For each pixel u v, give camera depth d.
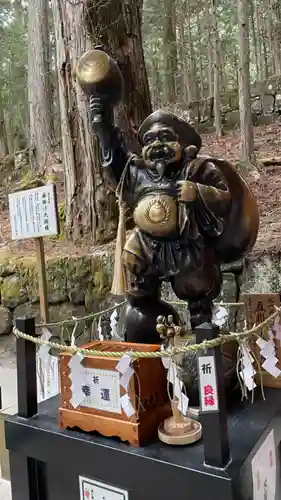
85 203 3.59
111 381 1.33
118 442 1.33
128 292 1.67
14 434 1.52
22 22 9.59
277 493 1.49
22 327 1.54
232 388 1.61
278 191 4.18
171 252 1.53
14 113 10.19
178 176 1.51
